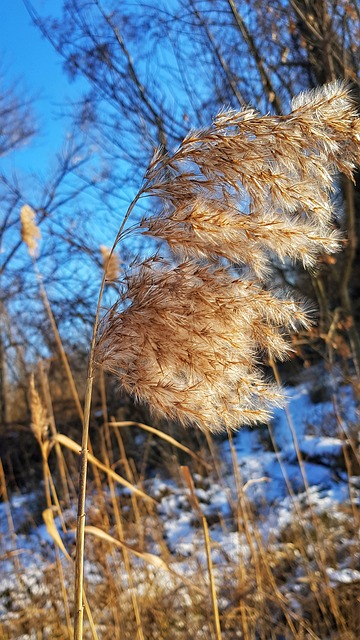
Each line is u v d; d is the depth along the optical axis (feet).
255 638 11.09
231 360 4.43
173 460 26.76
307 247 4.55
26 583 14.90
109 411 31.81
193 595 12.10
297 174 4.61
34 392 9.18
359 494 19.27
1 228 42.86
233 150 4.42
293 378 31.45
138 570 13.24
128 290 4.62
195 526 20.94
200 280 4.44
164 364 4.43
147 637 11.07
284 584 12.51
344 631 9.91
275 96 22.29
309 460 25.26
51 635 11.77
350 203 19.85
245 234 4.39
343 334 23.07
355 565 12.87
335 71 19.95
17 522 23.89
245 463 27.84
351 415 19.66
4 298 38.22
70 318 35.88
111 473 8.44
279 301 4.48
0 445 34.63
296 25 20.93
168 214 4.62
